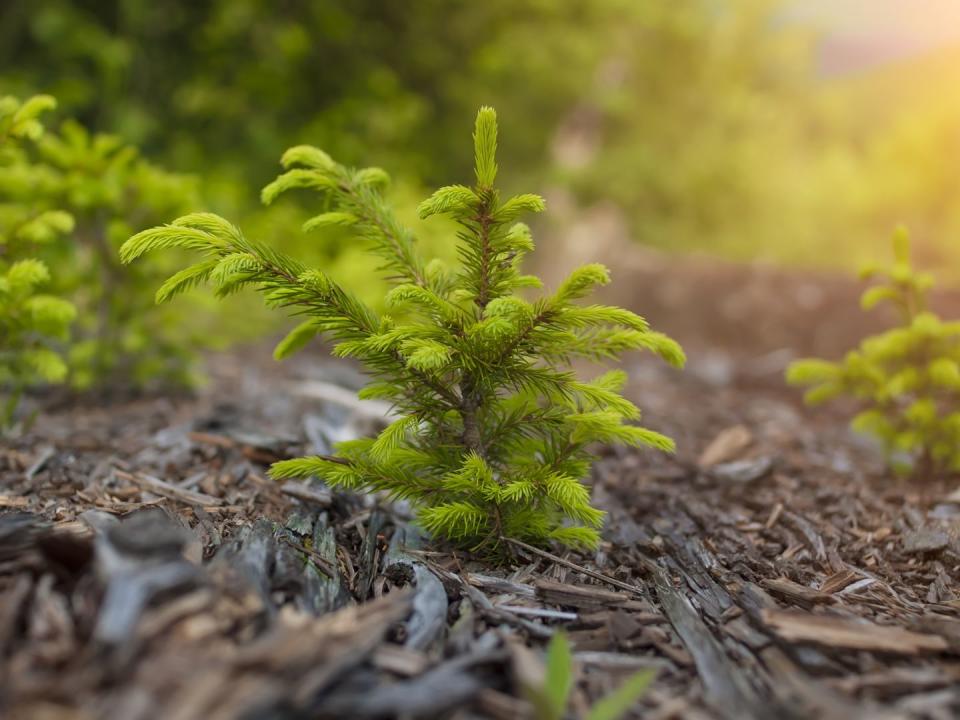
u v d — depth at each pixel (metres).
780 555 0.68
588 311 0.54
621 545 0.67
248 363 1.43
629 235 3.68
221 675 0.39
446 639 0.50
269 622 0.45
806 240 3.44
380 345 0.54
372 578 0.59
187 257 1.16
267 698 0.38
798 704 0.45
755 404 1.37
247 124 2.26
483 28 2.88
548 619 0.54
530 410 0.63
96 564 0.44
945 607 0.58
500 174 2.98
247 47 2.32
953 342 0.83
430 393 0.62
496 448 0.63
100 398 1.06
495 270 0.58
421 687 0.42
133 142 2.09
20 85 1.76
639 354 1.82
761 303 1.99
